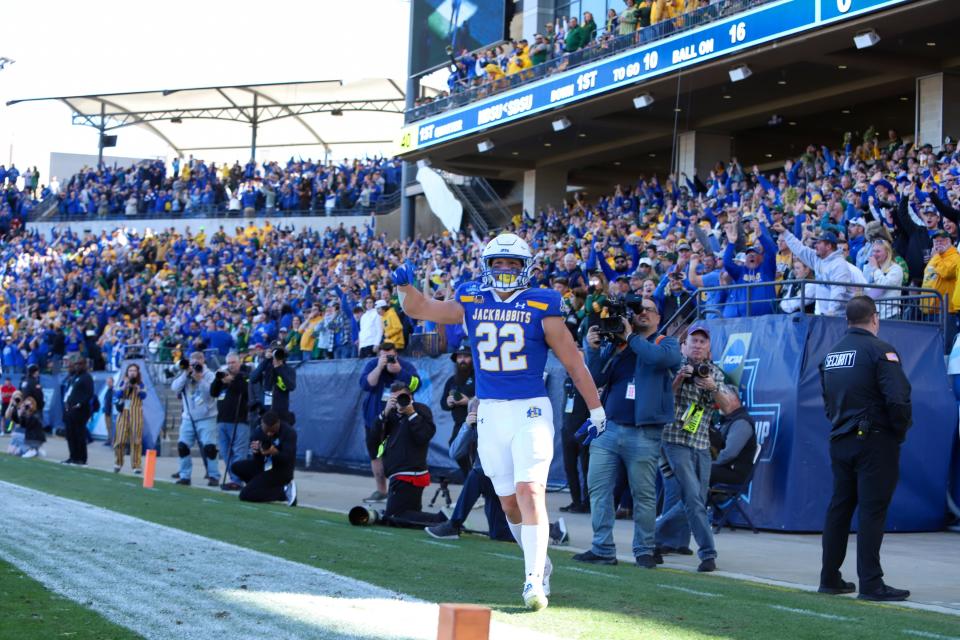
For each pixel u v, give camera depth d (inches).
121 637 377.4
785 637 413.1
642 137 2038.6
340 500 1072.2
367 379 1071.0
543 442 437.4
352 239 2556.6
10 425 2191.2
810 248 980.6
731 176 1647.4
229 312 2182.6
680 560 681.0
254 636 378.6
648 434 621.9
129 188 3351.4
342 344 1549.0
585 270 1302.9
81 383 1455.5
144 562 552.4
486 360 442.3
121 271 2839.6
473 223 2314.2
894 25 1320.1
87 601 443.2
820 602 509.7
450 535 749.3
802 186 1451.8
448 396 1002.7
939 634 430.0
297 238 2701.8
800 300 869.2
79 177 3501.5
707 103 1813.5
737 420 808.3
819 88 1716.3
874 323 542.9
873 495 526.6
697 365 635.5
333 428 1459.2
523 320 438.6
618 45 1664.6
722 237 1227.2
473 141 2069.4
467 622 284.4
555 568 598.5
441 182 2399.1
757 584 577.9
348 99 3270.2
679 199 1664.6
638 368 618.2
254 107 3341.5
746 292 979.9
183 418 1211.9
